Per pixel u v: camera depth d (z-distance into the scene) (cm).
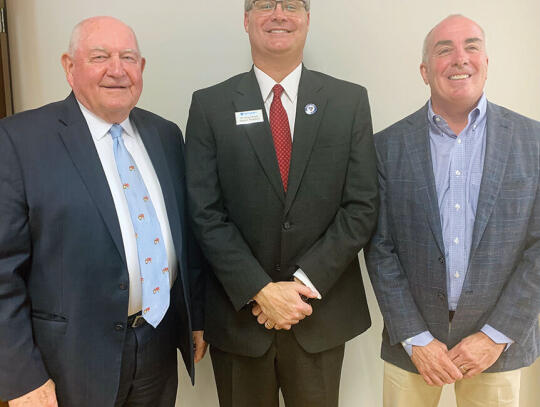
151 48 192
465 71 138
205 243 143
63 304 127
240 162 144
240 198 145
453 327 145
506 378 148
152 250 137
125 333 134
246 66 194
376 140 159
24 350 122
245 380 156
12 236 120
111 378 132
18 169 121
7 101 192
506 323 139
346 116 146
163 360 151
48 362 128
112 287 130
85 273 127
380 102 196
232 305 150
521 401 207
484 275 140
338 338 150
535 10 187
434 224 142
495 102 193
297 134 143
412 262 149
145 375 146
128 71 130
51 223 123
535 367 204
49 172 124
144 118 153
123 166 136
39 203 122
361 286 158
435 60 142
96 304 129
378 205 149
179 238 144
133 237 134
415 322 147
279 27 139
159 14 190
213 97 151
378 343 209
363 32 191
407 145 150
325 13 190
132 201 135
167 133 158
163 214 144
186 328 151
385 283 150
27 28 192
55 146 126
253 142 143
